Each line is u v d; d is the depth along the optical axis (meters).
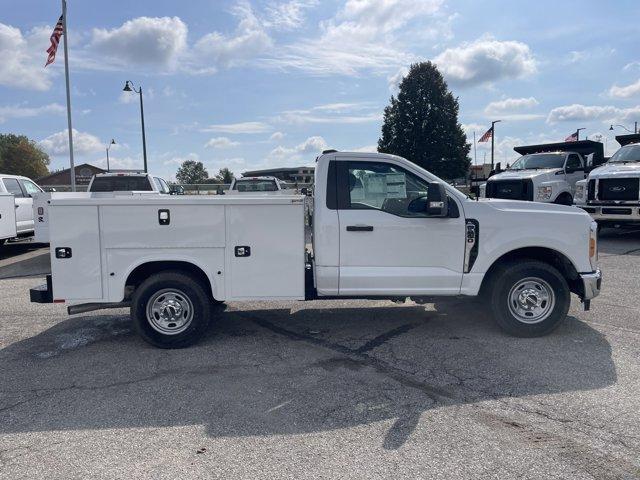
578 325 6.37
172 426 3.99
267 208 5.65
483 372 4.94
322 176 5.82
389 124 52.72
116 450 3.64
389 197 5.84
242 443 3.71
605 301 7.47
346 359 5.38
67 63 22.83
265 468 3.38
